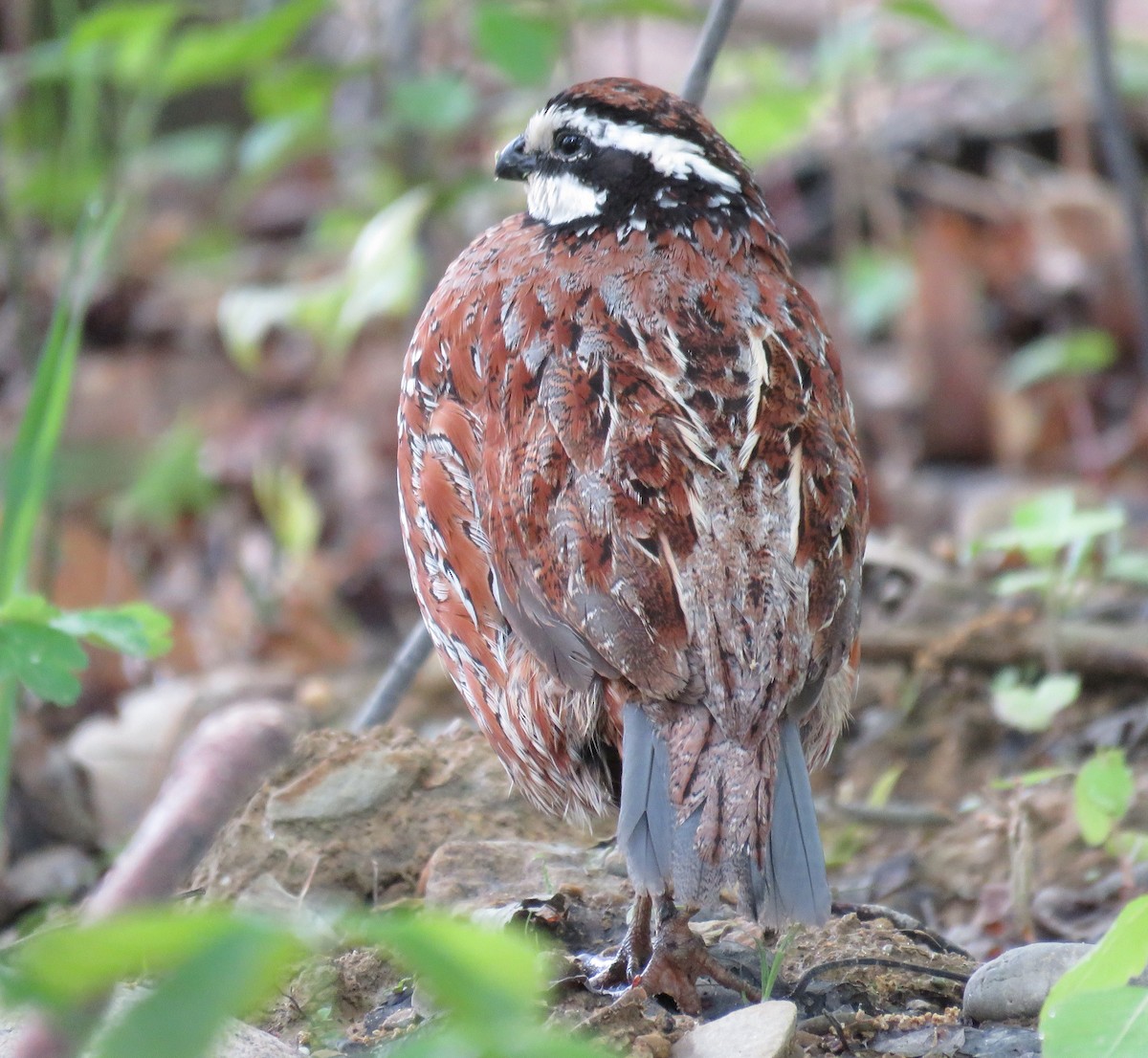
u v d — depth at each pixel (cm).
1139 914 497
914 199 1803
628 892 716
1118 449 1489
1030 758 956
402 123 1338
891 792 962
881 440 1555
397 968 654
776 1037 556
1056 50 1664
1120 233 1642
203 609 1421
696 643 579
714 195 706
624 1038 579
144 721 1070
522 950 271
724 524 594
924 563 1095
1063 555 1113
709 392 628
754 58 1552
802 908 541
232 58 1227
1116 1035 481
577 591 597
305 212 2056
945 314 1542
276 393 1730
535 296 670
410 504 703
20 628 654
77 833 969
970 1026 611
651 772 572
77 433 1722
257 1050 546
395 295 1298
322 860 755
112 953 251
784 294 692
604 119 711
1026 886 781
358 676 1249
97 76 1464
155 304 1859
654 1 1227
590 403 623
